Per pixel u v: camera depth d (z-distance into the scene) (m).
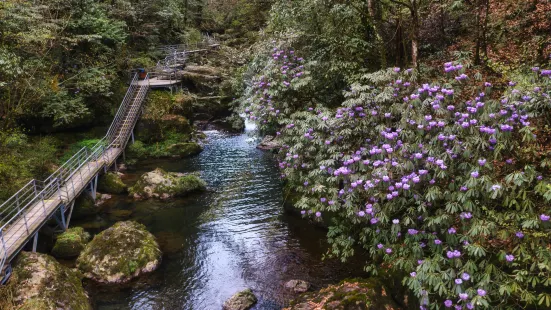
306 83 7.19
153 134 16.02
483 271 4.29
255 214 9.55
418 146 4.77
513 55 7.61
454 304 4.34
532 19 7.91
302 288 6.33
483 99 4.76
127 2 18.28
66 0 13.98
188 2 25.70
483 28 7.84
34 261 6.11
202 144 17.05
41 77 11.84
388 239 5.48
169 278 6.96
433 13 9.60
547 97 4.28
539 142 4.51
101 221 9.43
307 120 6.22
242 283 6.74
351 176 5.24
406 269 4.82
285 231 8.52
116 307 6.16
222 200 10.62
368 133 5.73
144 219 9.57
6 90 10.75
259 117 7.83
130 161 14.34
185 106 17.58
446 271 4.22
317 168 6.27
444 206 4.83
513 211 4.20
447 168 4.54
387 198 5.04
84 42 14.88
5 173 9.27
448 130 4.57
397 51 8.38
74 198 9.06
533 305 4.22
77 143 13.42
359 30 9.17
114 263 7.00
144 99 16.53
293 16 9.66
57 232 8.45
